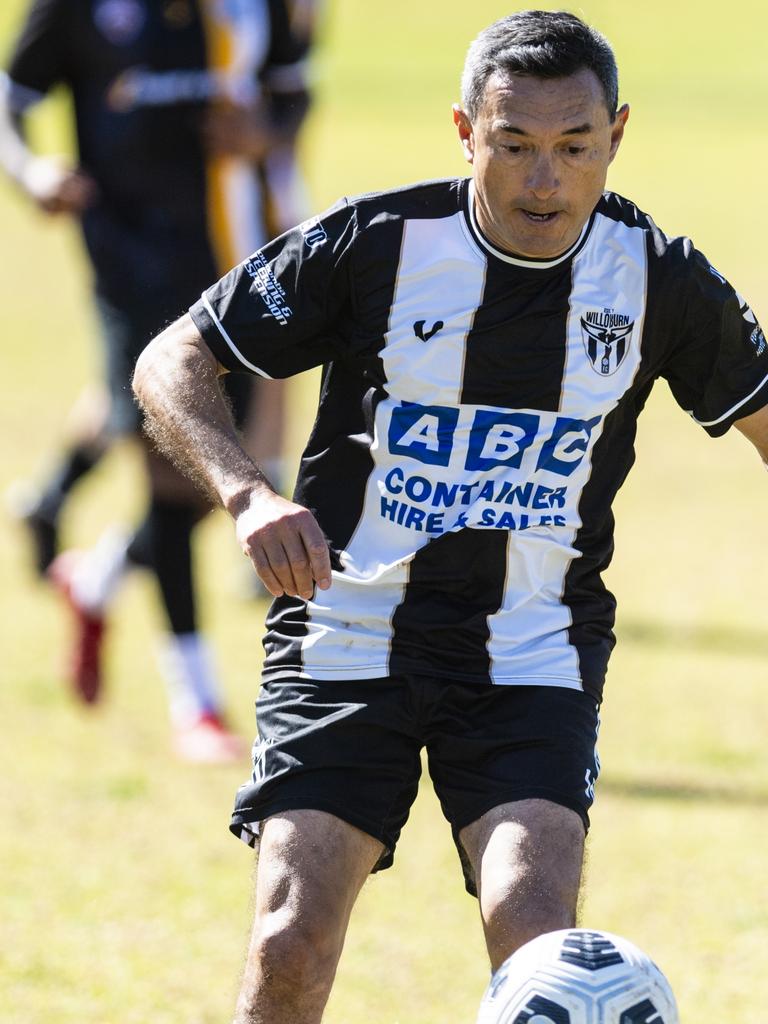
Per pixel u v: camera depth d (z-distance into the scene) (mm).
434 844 18625
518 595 11281
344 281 11172
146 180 22094
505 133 10406
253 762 11320
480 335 10961
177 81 21984
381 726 11039
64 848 18078
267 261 11359
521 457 11086
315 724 11031
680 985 14773
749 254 62562
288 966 10102
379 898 16938
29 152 22859
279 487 29922
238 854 18141
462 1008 14375
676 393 11750
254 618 28062
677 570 30797
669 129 105875
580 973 9508
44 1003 14258
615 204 11383
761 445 11867
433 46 145375
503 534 11109
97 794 19844
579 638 11453
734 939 15836
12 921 16109
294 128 24500
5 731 22203
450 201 11172
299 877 10367
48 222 23516
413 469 11148
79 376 47000
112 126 22125
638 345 11164
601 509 11445
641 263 11133
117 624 28172
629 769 20688
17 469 36688
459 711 11156
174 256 22094
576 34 10469
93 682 23000
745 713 22906
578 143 10414
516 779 10711
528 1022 9438
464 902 16906
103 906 16531
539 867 10203
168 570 21453
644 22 158125
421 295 11039
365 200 11266
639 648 26016
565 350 11008
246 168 22578
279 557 10273
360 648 11258
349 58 138250
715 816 19156
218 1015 14133
